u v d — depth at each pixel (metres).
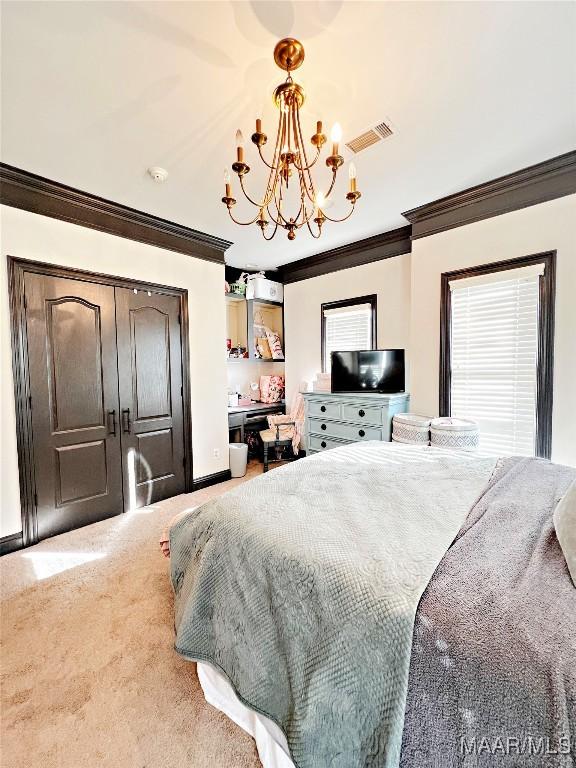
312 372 4.39
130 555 2.30
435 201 2.78
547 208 2.33
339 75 1.54
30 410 2.41
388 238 3.50
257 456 4.72
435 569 0.91
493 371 2.63
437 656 0.73
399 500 1.38
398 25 1.31
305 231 3.42
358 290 3.84
